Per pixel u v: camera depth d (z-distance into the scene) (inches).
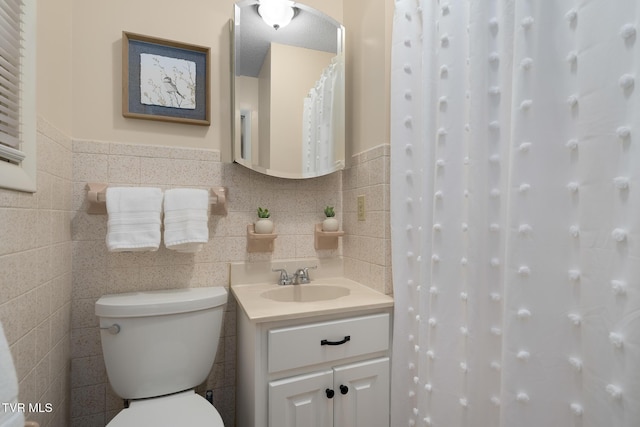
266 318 38.5
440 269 37.6
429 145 39.9
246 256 56.7
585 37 23.8
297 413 40.1
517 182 28.1
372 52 53.6
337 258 62.5
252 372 40.6
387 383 45.6
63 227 42.7
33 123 33.0
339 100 60.5
